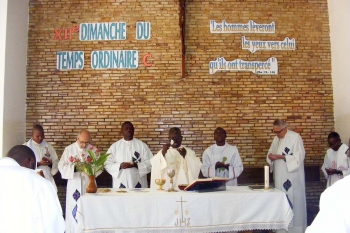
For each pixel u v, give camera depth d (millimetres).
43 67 8172
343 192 2271
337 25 8102
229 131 8156
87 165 5457
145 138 8078
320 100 8312
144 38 8203
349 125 7676
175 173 5980
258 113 8195
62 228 3354
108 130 8078
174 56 8195
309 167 8125
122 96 8125
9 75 7355
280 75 8281
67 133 8078
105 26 8227
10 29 7410
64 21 8250
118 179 7004
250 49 8281
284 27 8375
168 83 8156
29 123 8086
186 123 8109
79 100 8117
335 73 8234
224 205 5219
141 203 5160
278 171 6961
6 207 3105
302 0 8445
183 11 7941
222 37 8289
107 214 5133
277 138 7273
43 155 7117
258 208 5266
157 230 5152
